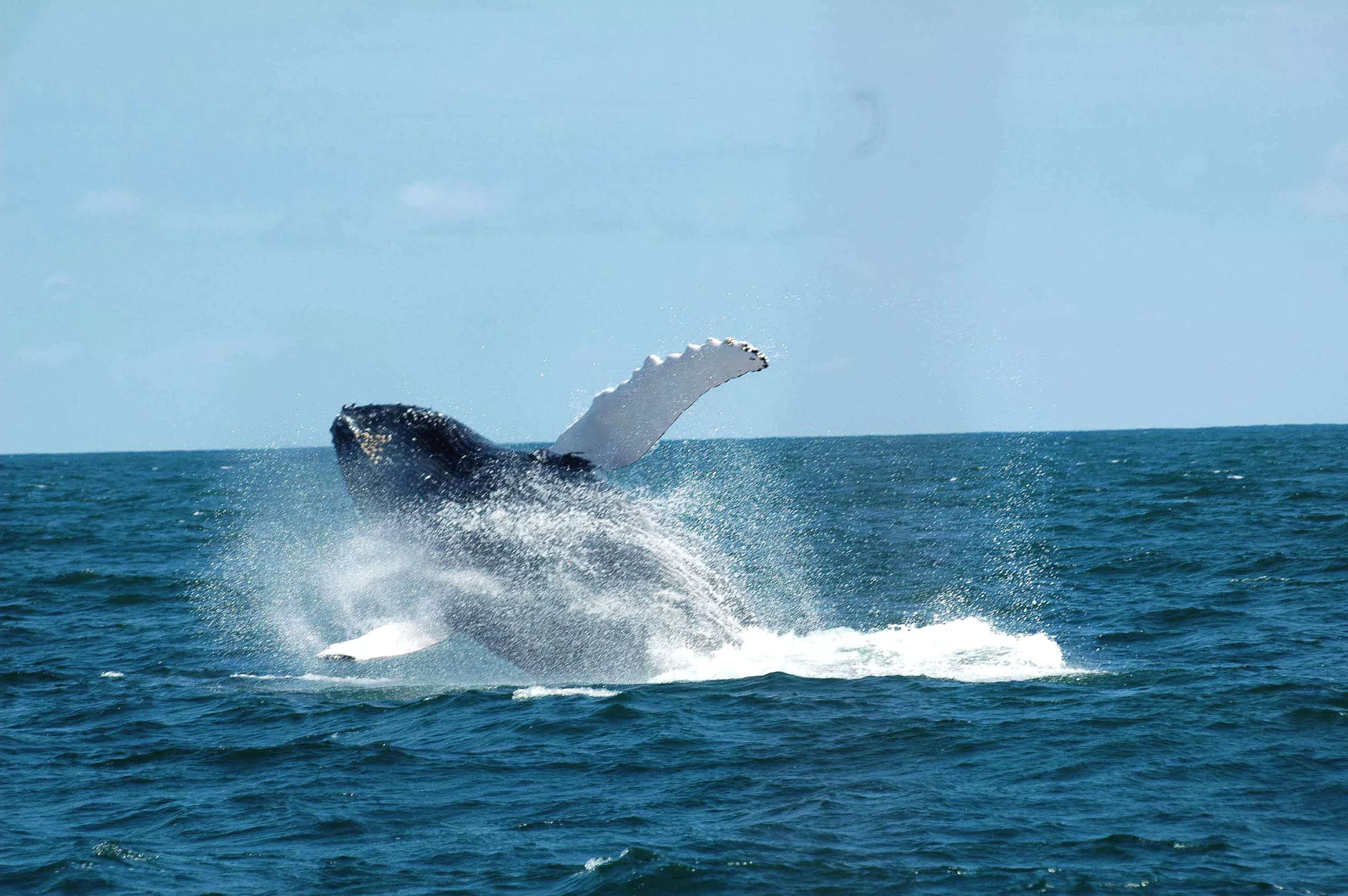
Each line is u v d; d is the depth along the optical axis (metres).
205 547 157.38
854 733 57.84
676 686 67.25
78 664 83.19
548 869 43.72
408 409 66.38
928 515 169.88
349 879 43.44
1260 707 59.94
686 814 48.50
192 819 50.00
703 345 62.91
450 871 43.91
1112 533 142.12
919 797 49.47
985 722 58.69
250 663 82.62
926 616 93.88
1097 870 42.06
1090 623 88.06
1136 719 58.44
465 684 72.62
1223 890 40.38
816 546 132.75
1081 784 50.38
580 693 66.69
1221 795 48.78
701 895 41.31
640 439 64.44
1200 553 119.75
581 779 53.09
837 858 43.75
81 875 44.12
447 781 53.59
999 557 124.62
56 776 56.44
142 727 64.69
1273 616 86.81
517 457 65.88
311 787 53.56
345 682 74.94
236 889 42.78
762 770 53.22
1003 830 45.78
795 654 74.75
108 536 177.12
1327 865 42.06
